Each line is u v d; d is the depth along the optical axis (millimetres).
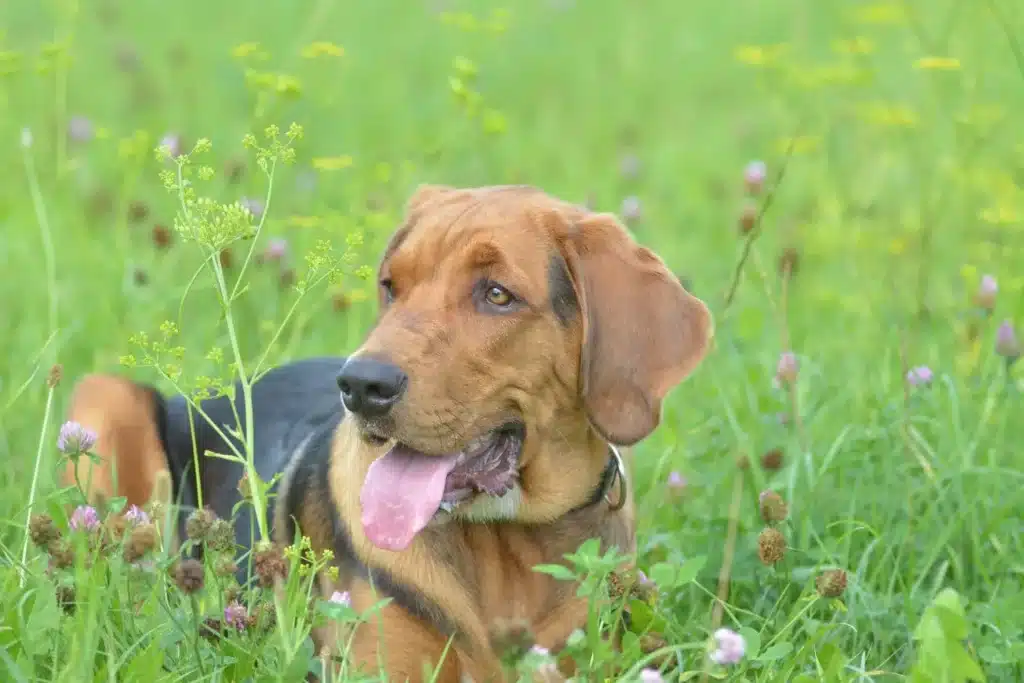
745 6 26484
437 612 6953
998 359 10195
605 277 6996
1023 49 15445
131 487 8875
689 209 15422
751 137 18500
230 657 6289
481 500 7055
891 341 10836
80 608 5996
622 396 6961
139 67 18594
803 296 12086
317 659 6203
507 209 7047
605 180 15859
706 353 7004
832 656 6645
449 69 21156
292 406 8844
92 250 12062
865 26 21391
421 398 6602
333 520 7312
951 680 6207
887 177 15203
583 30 24891
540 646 7066
